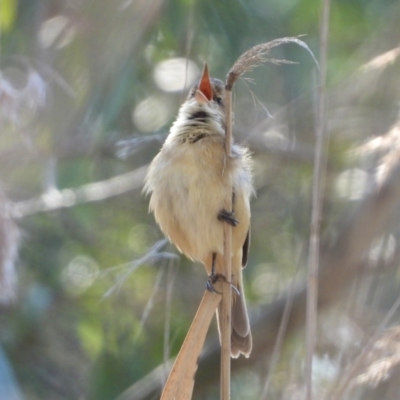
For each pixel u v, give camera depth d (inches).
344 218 471.5
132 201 571.2
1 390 421.1
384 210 412.2
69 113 466.6
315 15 482.3
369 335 363.6
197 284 542.9
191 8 394.6
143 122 521.0
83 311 532.7
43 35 469.4
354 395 327.6
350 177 486.6
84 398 486.6
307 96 483.5
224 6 469.4
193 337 289.4
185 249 341.7
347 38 506.6
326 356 415.2
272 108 497.0
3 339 507.2
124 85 461.4
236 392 480.4
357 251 422.3
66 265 549.6
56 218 553.6
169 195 322.0
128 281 539.8
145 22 451.5
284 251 538.9
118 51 455.8
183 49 473.1
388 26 468.1
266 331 475.5
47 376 514.0
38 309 514.0
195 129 319.9
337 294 431.2
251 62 272.1
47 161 496.7
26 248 533.6
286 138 532.1
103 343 508.4
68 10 465.7
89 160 541.3
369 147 340.2
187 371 287.4
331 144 517.7
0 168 479.8
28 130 462.6
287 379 435.5
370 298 387.2
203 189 313.0
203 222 317.4
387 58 352.5
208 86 324.8
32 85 398.3
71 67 463.5
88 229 561.0
